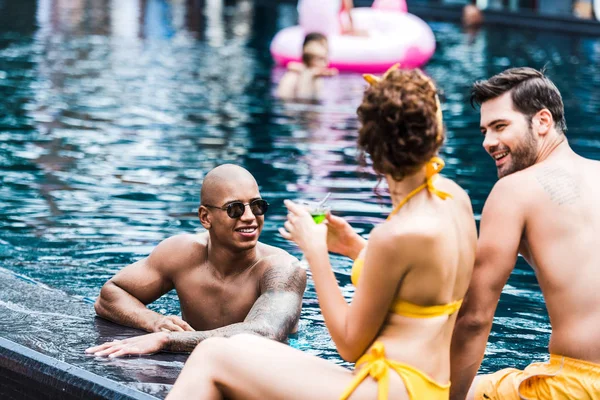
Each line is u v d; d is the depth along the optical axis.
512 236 3.39
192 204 7.65
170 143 10.12
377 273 2.84
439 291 2.86
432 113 2.81
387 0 19.38
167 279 4.75
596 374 3.27
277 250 4.77
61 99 12.60
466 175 9.12
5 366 4.04
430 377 2.89
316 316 5.13
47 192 7.90
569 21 25.89
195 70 16.11
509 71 3.52
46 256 6.11
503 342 4.88
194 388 2.99
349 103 13.23
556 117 3.48
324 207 3.29
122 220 7.11
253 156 9.56
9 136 10.16
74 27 21.88
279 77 15.72
